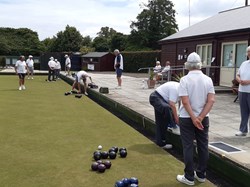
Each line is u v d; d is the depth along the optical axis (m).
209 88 3.70
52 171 4.24
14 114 8.27
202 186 3.82
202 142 3.82
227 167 4.11
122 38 53.12
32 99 11.28
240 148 4.81
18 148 5.24
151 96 5.41
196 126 3.63
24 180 3.93
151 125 6.55
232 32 13.21
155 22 50.41
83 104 10.30
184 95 3.65
